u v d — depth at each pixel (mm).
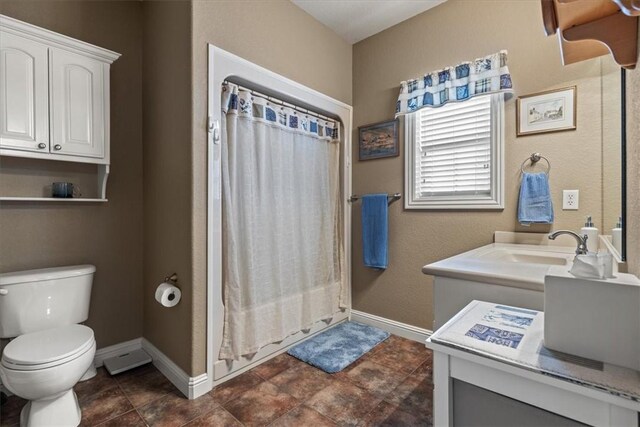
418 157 2602
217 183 1930
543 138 1996
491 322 974
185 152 1855
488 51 2219
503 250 1829
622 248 1099
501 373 771
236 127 2059
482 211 2248
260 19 2203
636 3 603
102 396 1812
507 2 2143
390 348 2451
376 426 1580
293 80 2451
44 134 1798
